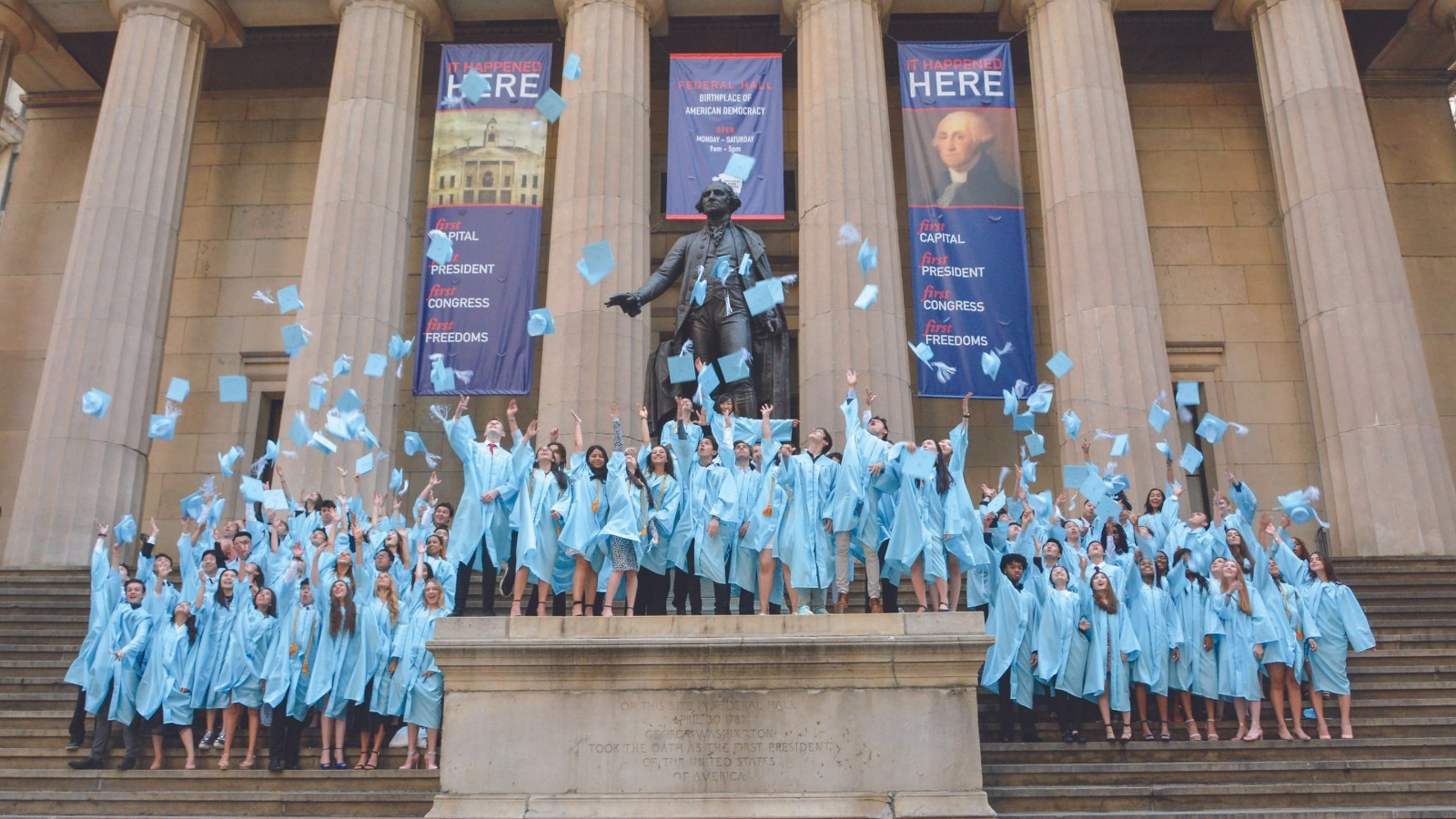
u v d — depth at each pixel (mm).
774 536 10125
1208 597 11133
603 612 9844
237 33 21391
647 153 19266
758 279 13039
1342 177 18641
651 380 12938
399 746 11133
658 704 8867
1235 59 23734
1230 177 23328
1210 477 21594
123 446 17938
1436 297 22312
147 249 18953
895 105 23625
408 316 22516
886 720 8812
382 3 19938
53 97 24062
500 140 18906
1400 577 15750
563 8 20250
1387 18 22609
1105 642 10789
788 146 23344
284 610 10922
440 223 18547
